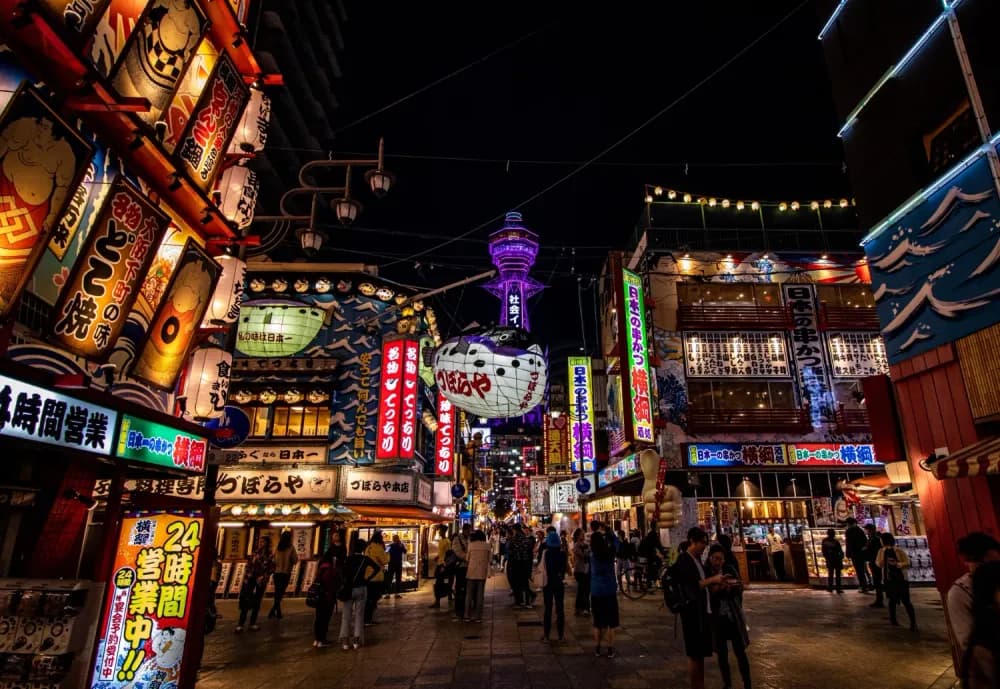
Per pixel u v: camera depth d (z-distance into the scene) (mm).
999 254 6906
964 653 3709
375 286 21547
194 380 8133
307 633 11336
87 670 5129
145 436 7152
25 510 6566
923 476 8008
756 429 22859
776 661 8258
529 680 7449
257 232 28141
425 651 9320
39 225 4750
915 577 18047
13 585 4957
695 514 21750
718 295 24688
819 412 23281
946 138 7992
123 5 5391
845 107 9812
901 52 8508
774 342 24125
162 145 6293
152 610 5895
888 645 9242
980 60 7188
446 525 28594
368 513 19141
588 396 29391
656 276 24750
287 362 19984
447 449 25781
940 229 7824
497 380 10734
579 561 13375
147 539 6098
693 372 23656
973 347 7199
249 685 7332
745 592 17156
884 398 8953
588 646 9594
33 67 5016
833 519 22172
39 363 5492
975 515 7102
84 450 6000
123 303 6125
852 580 17953
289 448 19594
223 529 18969
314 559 18562
